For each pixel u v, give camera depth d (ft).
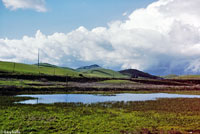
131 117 93.35
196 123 83.46
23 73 418.72
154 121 85.87
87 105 131.64
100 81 497.46
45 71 580.71
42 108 110.83
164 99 184.03
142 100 178.81
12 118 79.66
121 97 209.05
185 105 139.85
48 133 63.41
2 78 322.34
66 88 262.06
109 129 70.79
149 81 547.90
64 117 87.66
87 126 73.97
